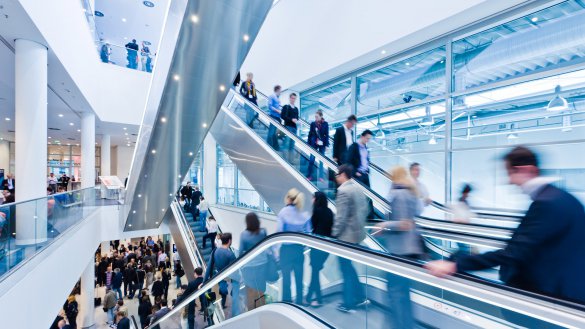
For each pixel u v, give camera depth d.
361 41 7.07
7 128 14.04
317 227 3.54
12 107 10.25
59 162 21.28
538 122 5.08
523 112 5.24
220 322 4.27
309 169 5.55
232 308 4.17
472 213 4.04
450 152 6.21
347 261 2.90
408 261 2.00
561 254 1.39
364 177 5.16
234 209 11.79
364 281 2.75
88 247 8.51
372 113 7.70
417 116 6.79
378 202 4.36
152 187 8.56
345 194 3.37
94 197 10.15
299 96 9.84
